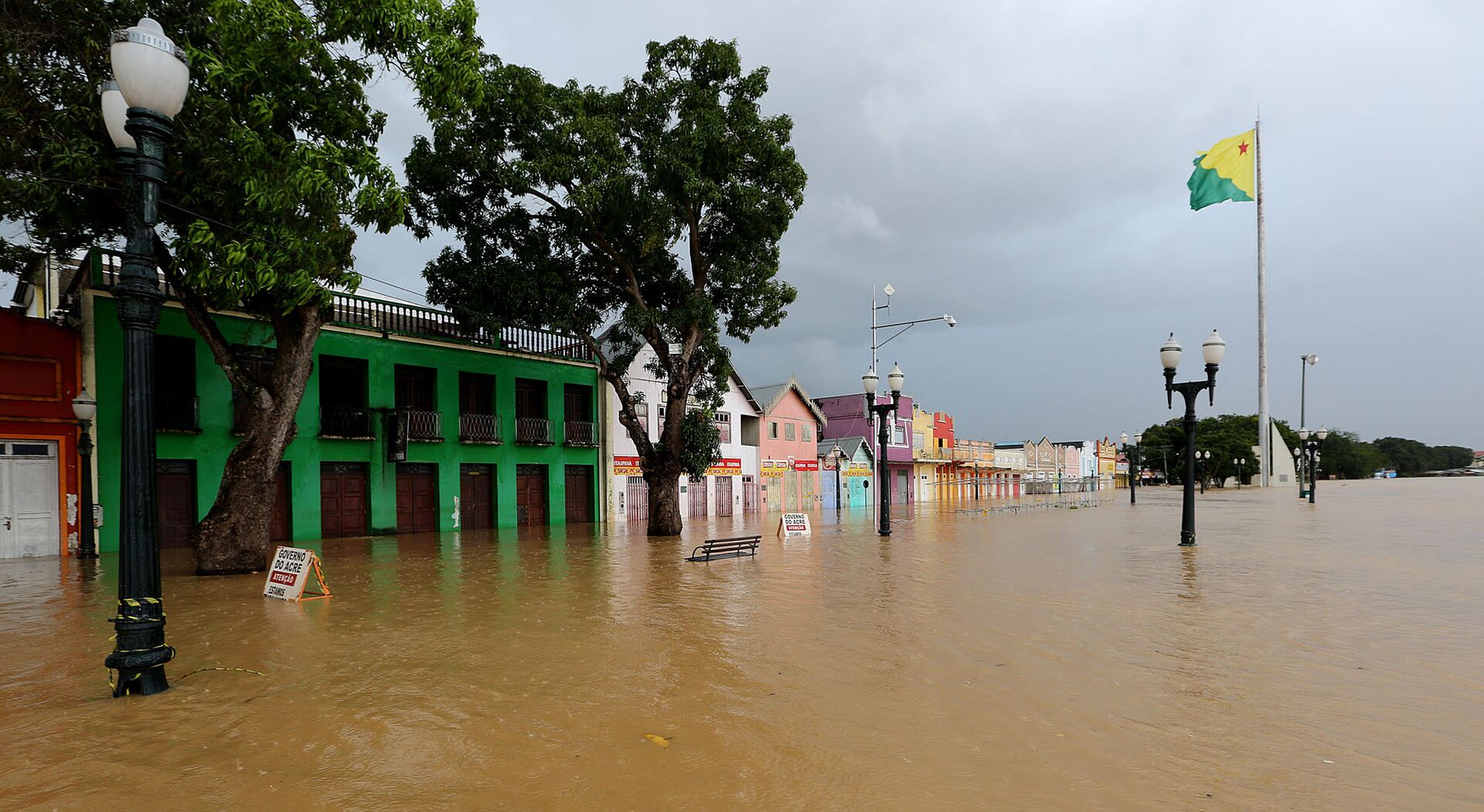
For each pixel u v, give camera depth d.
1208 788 4.22
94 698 6.01
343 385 24.27
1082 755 4.75
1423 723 5.29
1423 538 18.91
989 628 8.72
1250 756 4.71
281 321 14.66
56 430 17.53
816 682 6.50
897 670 6.90
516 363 29.33
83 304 18.16
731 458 41.53
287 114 12.81
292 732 5.21
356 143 13.39
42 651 7.66
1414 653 7.31
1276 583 11.77
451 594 11.70
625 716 5.59
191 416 19.92
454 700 6.00
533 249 23.06
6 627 9.00
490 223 22.66
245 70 11.92
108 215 13.99
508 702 5.94
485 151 20.66
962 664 7.09
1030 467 80.06
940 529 26.22
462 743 5.01
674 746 4.95
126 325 6.06
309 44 12.20
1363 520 25.69
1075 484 79.00
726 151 21.33
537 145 20.30
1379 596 10.49
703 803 4.07
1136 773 4.44
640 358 35.19
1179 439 115.56
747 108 22.11
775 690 6.27
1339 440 128.88
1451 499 41.94
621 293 25.45
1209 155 42.34
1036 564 15.03
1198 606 9.90
